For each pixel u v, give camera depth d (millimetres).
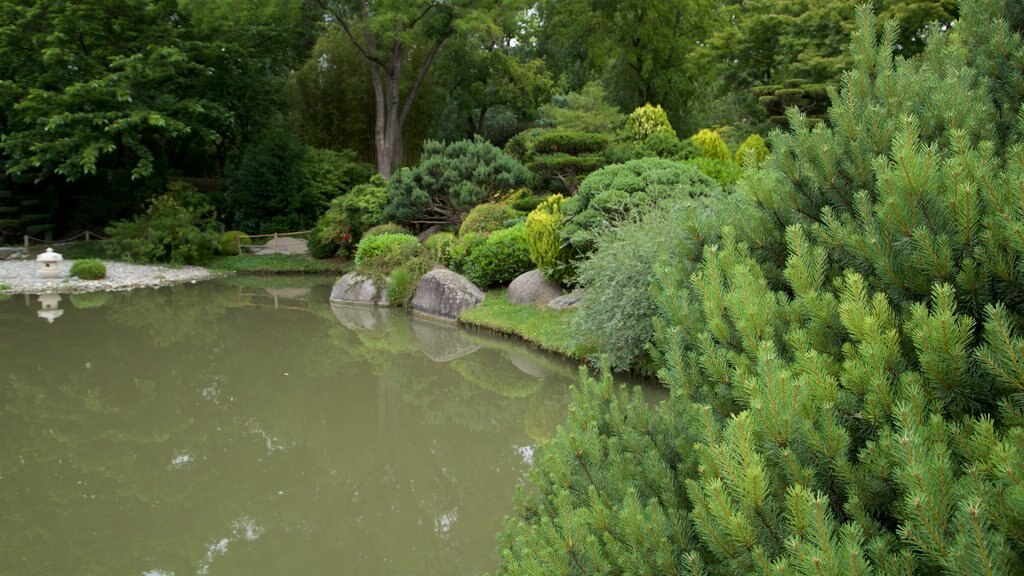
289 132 22891
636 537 1763
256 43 23094
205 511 4754
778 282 2184
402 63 24391
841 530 1341
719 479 1509
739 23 21141
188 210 18938
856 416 1595
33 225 20359
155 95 20578
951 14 13602
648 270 6637
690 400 2111
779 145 2256
